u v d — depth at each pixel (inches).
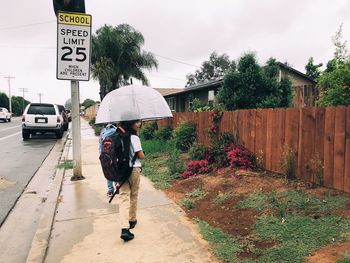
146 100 185.6
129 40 1064.8
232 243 145.3
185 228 166.6
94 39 1047.6
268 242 142.4
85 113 3203.7
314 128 199.6
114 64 1046.4
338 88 221.6
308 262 122.4
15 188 272.1
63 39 265.1
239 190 209.5
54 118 679.7
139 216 185.5
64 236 161.2
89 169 329.1
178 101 1111.6
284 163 217.5
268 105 382.3
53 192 239.9
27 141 658.8
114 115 173.6
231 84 408.8
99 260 136.2
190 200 207.3
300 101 410.0
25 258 149.7
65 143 620.7
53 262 135.8
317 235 140.2
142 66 1101.1
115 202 215.2
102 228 170.4
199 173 268.1
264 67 418.0
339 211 157.3
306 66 810.8
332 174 187.0
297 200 177.6
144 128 551.2
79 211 197.8
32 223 193.5
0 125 1248.8
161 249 143.9
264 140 249.1
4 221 196.2
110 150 147.6
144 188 247.9
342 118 179.5
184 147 386.9
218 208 189.5
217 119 319.0
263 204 180.5
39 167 367.9
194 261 132.5
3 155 459.5
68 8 263.6
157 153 402.3
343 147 178.9
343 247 127.4
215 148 286.8
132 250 143.8
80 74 272.4
